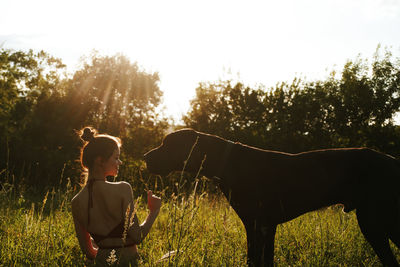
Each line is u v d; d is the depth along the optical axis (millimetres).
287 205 3137
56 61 24562
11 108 17922
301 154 3291
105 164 2645
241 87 19891
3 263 2904
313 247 3527
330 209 5176
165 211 5336
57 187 10445
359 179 3008
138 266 2623
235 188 3223
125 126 22859
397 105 24891
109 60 23172
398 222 2852
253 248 3084
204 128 18375
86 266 2816
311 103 20750
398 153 20094
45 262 2914
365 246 3830
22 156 12719
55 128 15742
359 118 23969
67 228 3898
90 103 20375
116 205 2564
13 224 4332
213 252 3340
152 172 3482
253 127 18422
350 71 25266
